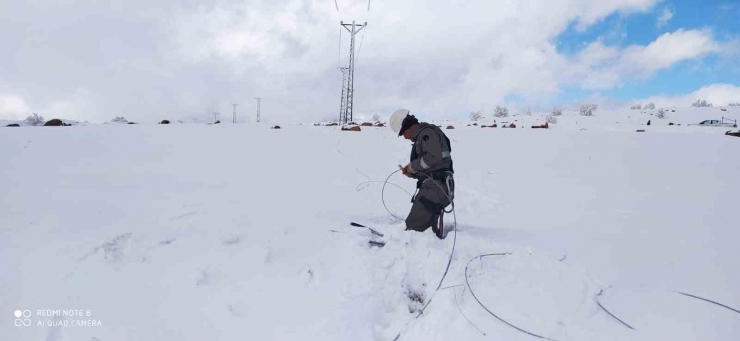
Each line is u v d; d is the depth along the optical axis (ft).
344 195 19.70
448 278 9.75
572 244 12.43
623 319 8.07
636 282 9.64
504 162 31.30
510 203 19.19
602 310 8.39
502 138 46.55
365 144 38.88
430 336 7.83
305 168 26.99
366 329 8.02
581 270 10.16
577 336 7.55
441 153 12.64
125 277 8.77
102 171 22.34
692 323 7.88
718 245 12.43
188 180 21.16
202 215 12.75
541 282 9.50
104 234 10.30
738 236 13.42
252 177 23.16
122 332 7.37
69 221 11.49
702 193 21.25
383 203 18.22
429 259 10.63
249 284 9.08
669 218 16.05
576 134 50.88
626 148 38.75
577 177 25.76
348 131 50.44
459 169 28.40
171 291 8.54
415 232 12.24
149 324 7.64
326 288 9.29
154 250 9.92
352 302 8.82
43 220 11.50
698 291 9.19
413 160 13.14
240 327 7.83
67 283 8.27
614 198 20.17
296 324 8.00
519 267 10.37
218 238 10.82
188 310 8.11
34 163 23.63
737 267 10.61
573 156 34.22
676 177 25.77
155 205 14.12
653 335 7.52
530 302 8.66
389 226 13.15
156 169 24.06
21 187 16.61
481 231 13.98
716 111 132.67
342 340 7.61
